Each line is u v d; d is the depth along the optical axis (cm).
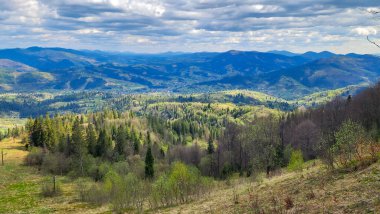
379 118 11044
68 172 15862
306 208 2867
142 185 7712
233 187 6856
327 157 4147
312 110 18700
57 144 18212
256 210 3331
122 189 7319
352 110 13188
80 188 12056
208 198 5894
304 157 11681
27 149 19925
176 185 6644
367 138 4153
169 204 6631
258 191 4688
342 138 4012
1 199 10944
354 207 2528
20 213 8794
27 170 15888
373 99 12456
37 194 11712
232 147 15125
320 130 12138
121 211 6906
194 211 4603
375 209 2350
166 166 14825
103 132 19200
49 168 15938
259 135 11869
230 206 4088
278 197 3688
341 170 3828
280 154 11375
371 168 3409
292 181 4491
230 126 17000
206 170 14512
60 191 11894
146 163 12038
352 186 3075
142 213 6050
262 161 10344
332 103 18075
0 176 14300
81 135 17775
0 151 19162
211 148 17850
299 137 12575
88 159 15975
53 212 8744
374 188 2817
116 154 17462
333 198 2912
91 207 9044
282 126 13662
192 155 17600
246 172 12144
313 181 3862
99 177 13962
